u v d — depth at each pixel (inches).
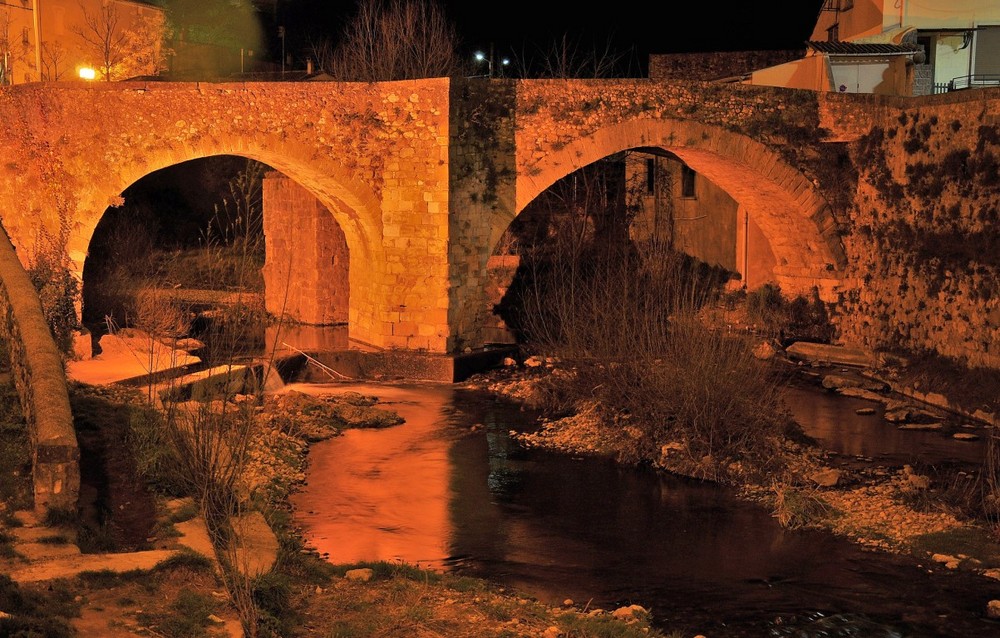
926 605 484.7
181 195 1718.8
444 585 455.2
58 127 904.3
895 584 510.0
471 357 986.7
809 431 808.9
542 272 1168.2
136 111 921.5
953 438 788.6
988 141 888.3
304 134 964.6
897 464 720.3
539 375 967.6
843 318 1117.1
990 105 888.9
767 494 647.1
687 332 750.5
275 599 389.1
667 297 879.1
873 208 1077.1
